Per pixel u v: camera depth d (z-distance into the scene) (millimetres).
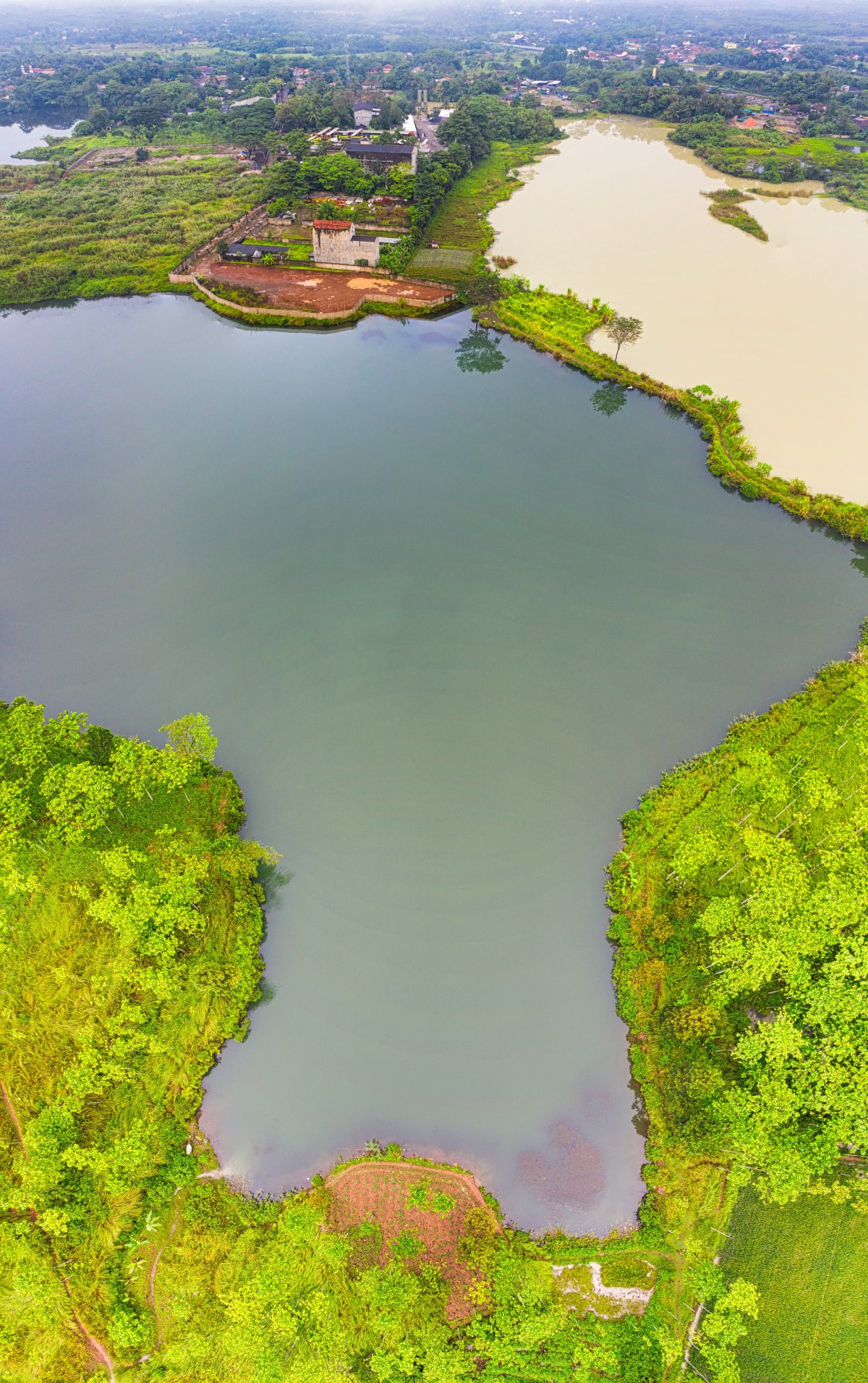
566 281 185750
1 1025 62938
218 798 81812
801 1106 56438
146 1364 50406
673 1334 51375
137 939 65750
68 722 82250
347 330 173375
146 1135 58500
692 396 141125
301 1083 64250
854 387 145750
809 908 65625
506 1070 65000
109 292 190375
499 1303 51594
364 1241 55188
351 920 74812
